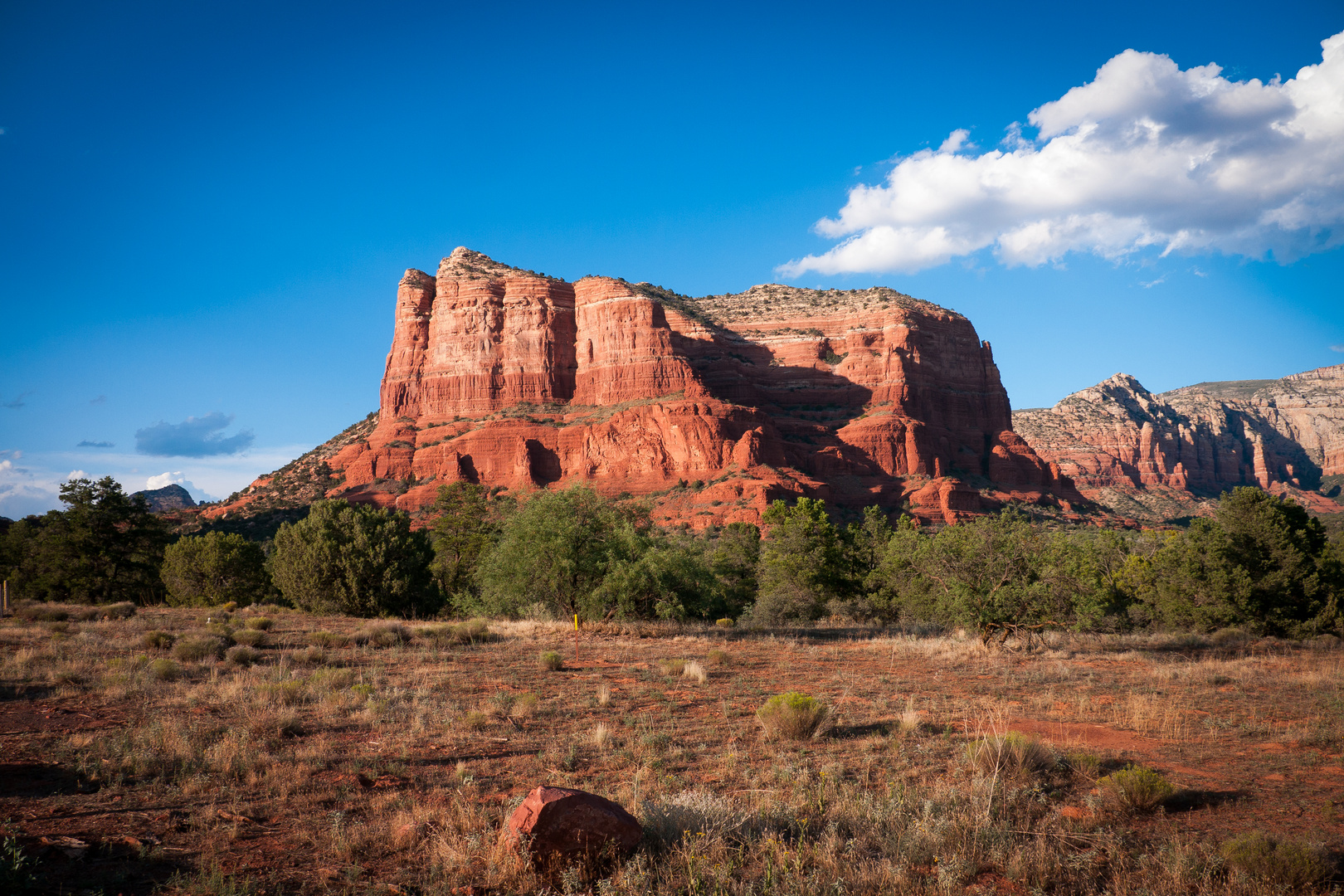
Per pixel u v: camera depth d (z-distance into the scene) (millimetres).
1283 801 7945
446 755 9398
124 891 5301
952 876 5719
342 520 39188
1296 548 28953
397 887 5570
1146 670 17672
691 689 14617
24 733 9758
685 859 5938
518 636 24156
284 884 5570
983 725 11398
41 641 18906
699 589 30062
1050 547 27734
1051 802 7809
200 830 6598
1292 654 21703
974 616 24047
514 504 31828
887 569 36062
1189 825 7230
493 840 6293
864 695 14203
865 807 7215
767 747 10102
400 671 16375
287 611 36781
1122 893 5676
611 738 10250
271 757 8750
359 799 7570
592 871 5758
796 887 5516
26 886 5180
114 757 8578
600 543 29562
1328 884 5742
